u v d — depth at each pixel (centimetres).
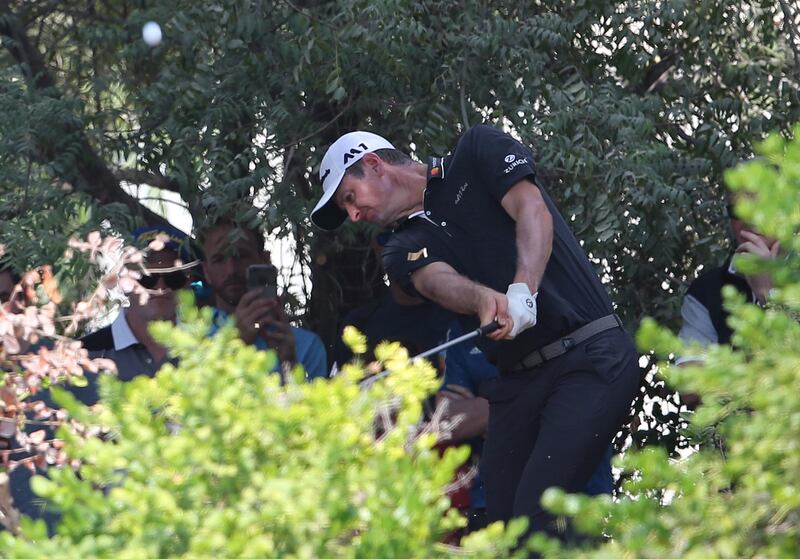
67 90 2233
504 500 1524
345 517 811
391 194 1544
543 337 1458
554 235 1484
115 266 1220
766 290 1571
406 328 1820
